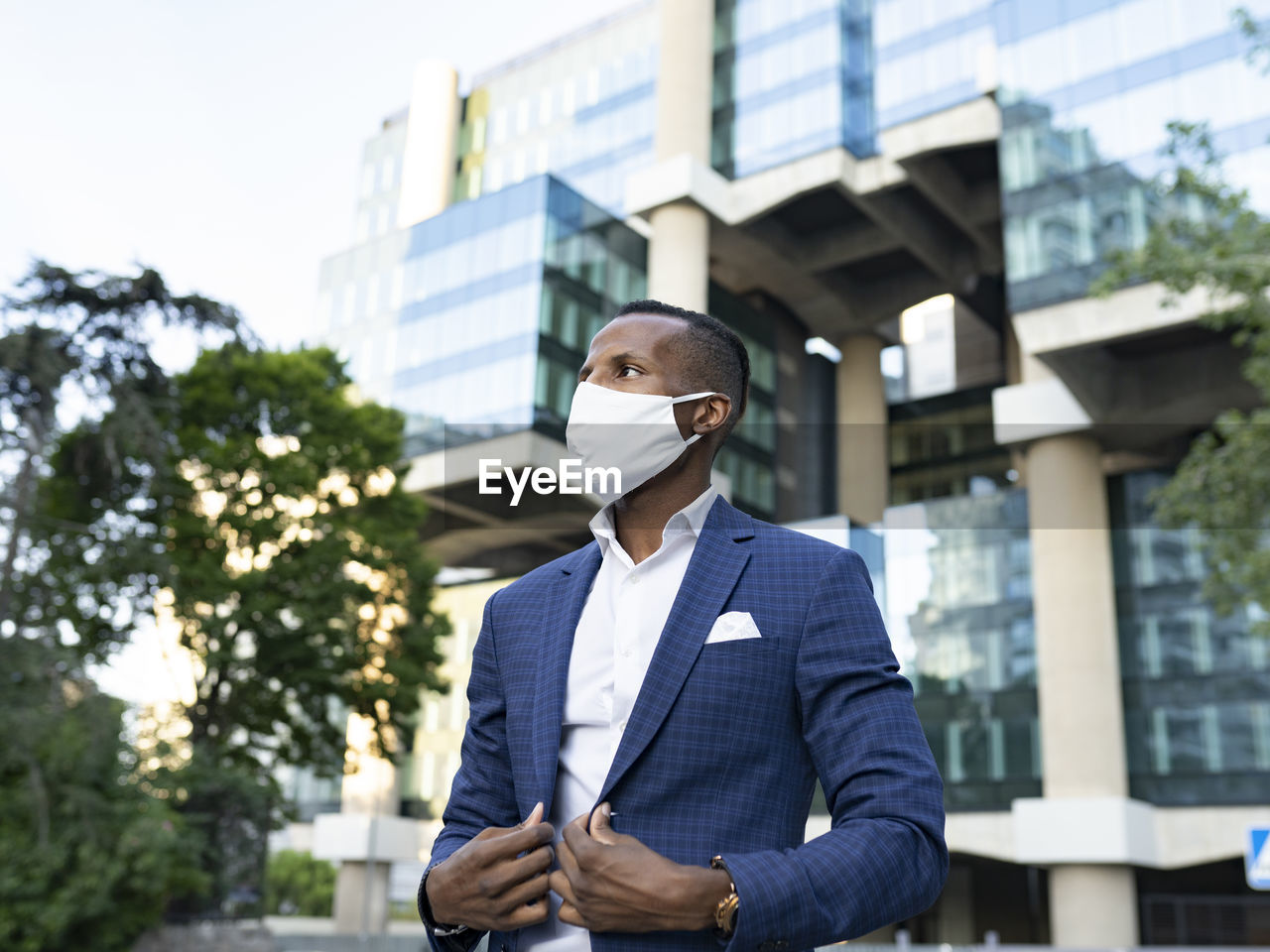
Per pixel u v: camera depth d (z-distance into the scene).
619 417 1.39
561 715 1.34
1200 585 27.19
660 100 34.69
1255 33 13.17
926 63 30.48
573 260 31.72
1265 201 21.73
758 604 1.32
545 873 1.18
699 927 1.09
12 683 13.05
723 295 36.31
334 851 32.75
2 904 12.90
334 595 19.14
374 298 35.00
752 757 1.25
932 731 28.47
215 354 19.83
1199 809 25.73
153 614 15.23
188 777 16.31
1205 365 26.12
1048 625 27.11
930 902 1.18
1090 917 25.14
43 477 14.22
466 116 45.66
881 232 35.38
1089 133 25.30
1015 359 38.44
